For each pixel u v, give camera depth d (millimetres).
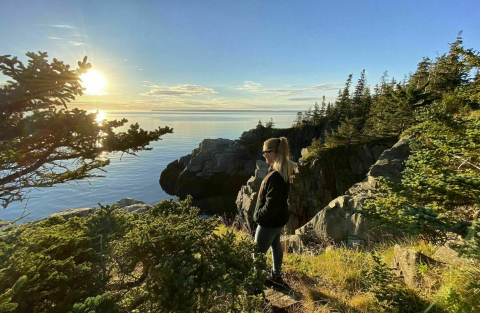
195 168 45750
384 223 2377
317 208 23469
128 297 1880
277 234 3109
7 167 1529
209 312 1962
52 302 1671
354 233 5789
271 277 3430
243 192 23875
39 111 1646
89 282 1892
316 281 3412
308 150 28828
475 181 2209
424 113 3992
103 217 2623
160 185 50219
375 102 41250
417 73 37656
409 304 2230
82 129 1578
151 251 2053
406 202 2520
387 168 7953
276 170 2912
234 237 2383
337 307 2676
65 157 1727
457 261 2461
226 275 1979
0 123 1639
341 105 53562
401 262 2918
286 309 2807
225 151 46406
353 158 24281
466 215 2434
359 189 8086
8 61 1667
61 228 2363
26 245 1896
